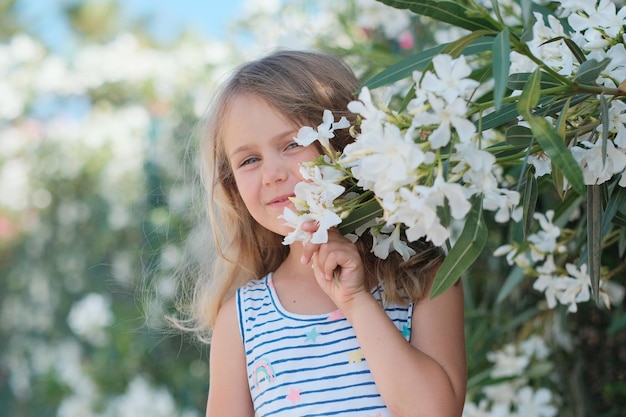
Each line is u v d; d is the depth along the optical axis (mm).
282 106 1483
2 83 5914
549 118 1341
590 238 1304
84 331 4332
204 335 2189
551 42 1372
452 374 1436
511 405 2305
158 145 4320
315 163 1303
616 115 1272
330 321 1508
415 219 1121
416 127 1129
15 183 5582
